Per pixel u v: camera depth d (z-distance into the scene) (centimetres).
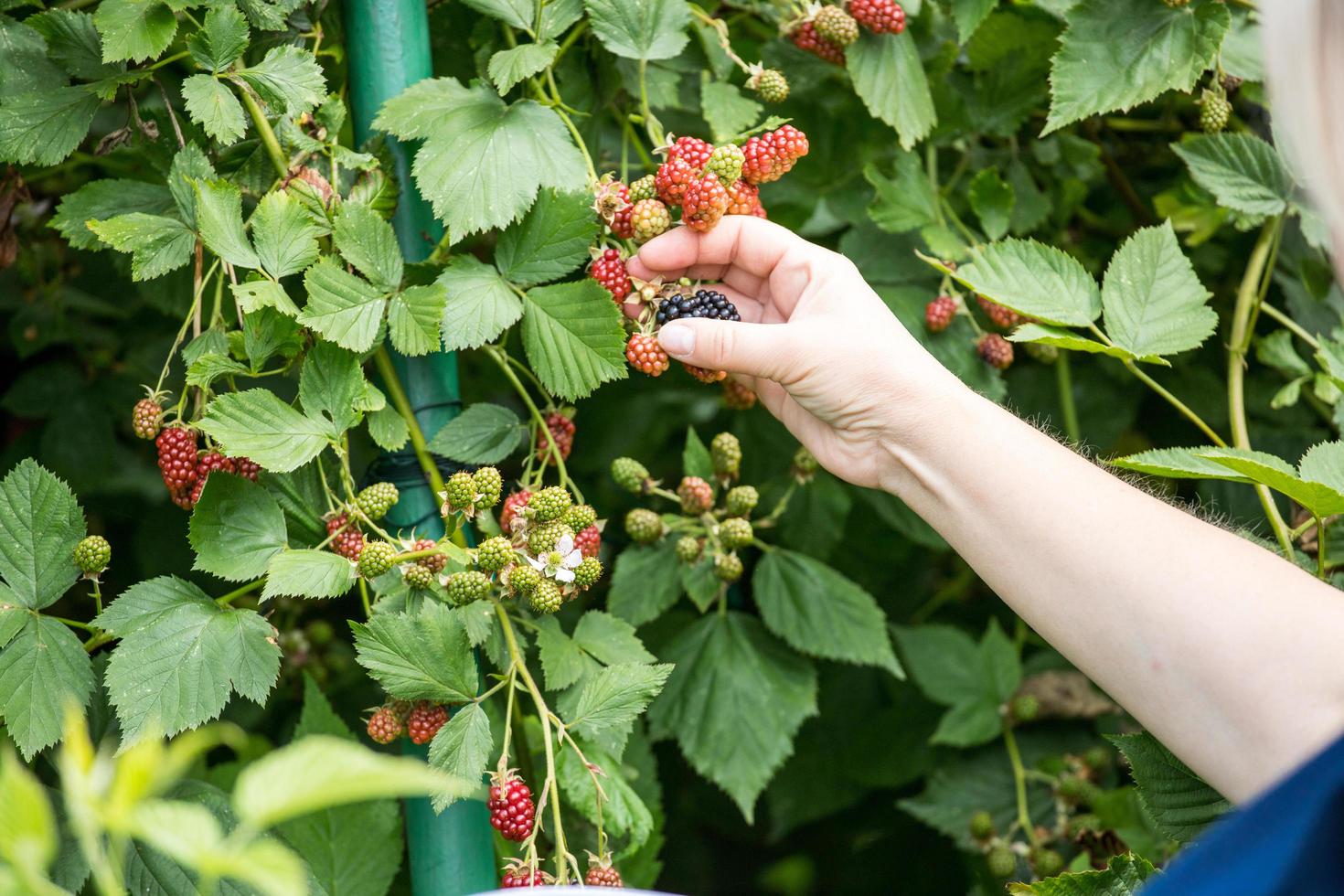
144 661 127
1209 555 117
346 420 136
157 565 233
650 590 178
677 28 156
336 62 165
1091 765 213
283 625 218
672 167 142
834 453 149
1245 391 228
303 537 143
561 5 154
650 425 242
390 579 140
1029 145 214
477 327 141
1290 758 107
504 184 142
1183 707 115
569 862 142
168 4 136
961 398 135
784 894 293
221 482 135
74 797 55
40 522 134
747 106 170
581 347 143
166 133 153
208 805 141
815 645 180
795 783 240
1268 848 69
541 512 138
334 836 157
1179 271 158
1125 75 167
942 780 223
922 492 138
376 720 140
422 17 152
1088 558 121
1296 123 79
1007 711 219
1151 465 137
